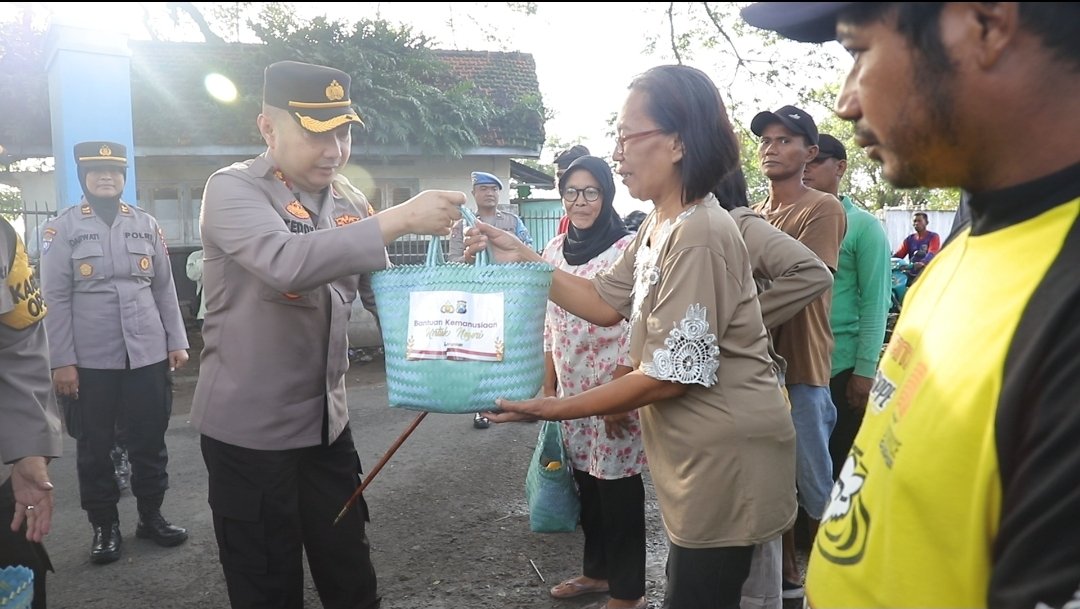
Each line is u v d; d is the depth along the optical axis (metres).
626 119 2.00
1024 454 0.76
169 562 3.87
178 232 10.92
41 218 8.97
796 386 3.00
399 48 11.24
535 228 11.72
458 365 1.78
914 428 0.90
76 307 3.96
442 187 11.52
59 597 3.49
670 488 1.98
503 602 3.35
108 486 3.90
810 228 3.08
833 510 1.12
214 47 11.72
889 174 0.95
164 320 4.31
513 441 5.86
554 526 3.30
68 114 7.20
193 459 5.60
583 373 3.12
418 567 3.72
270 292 2.22
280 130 2.22
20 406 2.05
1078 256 0.78
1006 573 0.75
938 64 0.83
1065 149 0.83
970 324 0.87
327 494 2.48
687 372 1.82
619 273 2.39
